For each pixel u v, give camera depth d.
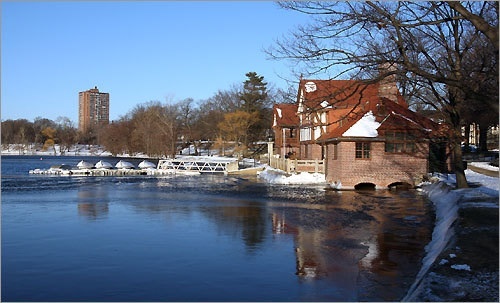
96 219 21.36
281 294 10.88
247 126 83.38
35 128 160.25
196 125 106.06
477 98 13.13
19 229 18.83
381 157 34.88
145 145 111.44
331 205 25.72
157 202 27.69
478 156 56.72
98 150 145.38
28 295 10.85
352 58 13.90
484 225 15.63
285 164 45.50
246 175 54.97
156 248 15.45
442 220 18.86
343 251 15.02
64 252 14.91
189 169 61.16
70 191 34.91
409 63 13.20
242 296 10.76
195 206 25.80
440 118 37.81
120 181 45.44
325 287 11.39
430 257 13.45
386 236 17.20
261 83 87.31
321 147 45.94
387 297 10.64
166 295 10.83
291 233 17.94
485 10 18.38
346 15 13.67
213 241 16.53
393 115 35.09
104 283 11.70
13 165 80.50
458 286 9.93
